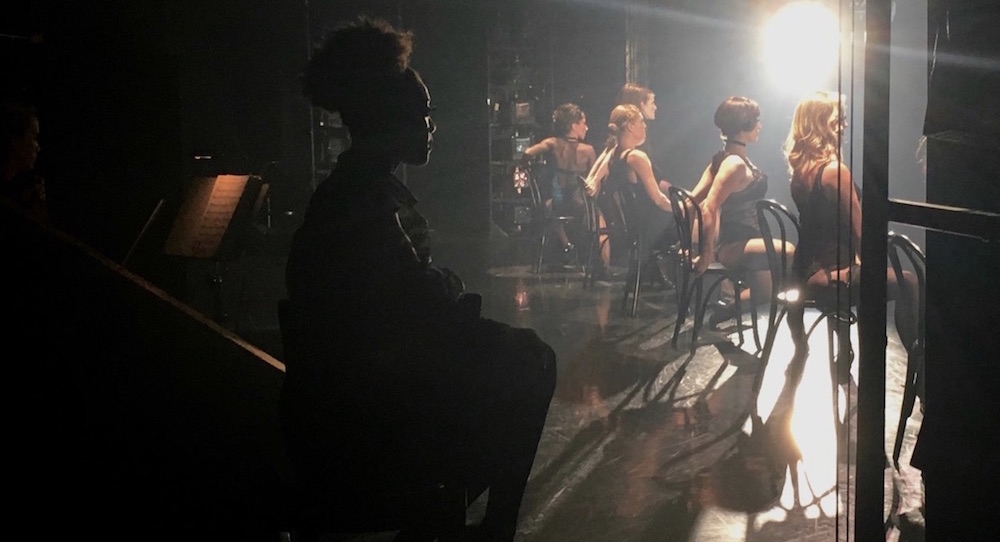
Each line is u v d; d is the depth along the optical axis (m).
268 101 7.62
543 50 9.04
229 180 3.57
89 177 3.76
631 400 3.76
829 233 3.35
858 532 1.54
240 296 4.84
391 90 1.70
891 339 4.62
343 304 1.67
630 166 5.38
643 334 4.91
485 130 8.91
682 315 4.55
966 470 1.64
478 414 1.74
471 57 8.86
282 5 7.52
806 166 3.41
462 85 8.90
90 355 1.99
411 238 1.78
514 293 6.21
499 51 9.03
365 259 1.66
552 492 2.83
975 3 1.54
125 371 2.02
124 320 1.99
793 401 3.66
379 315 1.68
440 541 1.74
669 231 5.09
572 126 6.89
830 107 3.39
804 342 3.62
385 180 1.72
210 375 2.07
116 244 3.81
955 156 1.62
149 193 3.83
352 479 1.70
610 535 2.51
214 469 2.10
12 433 1.99
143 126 3.80
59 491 2.03
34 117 2.82
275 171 7.61
